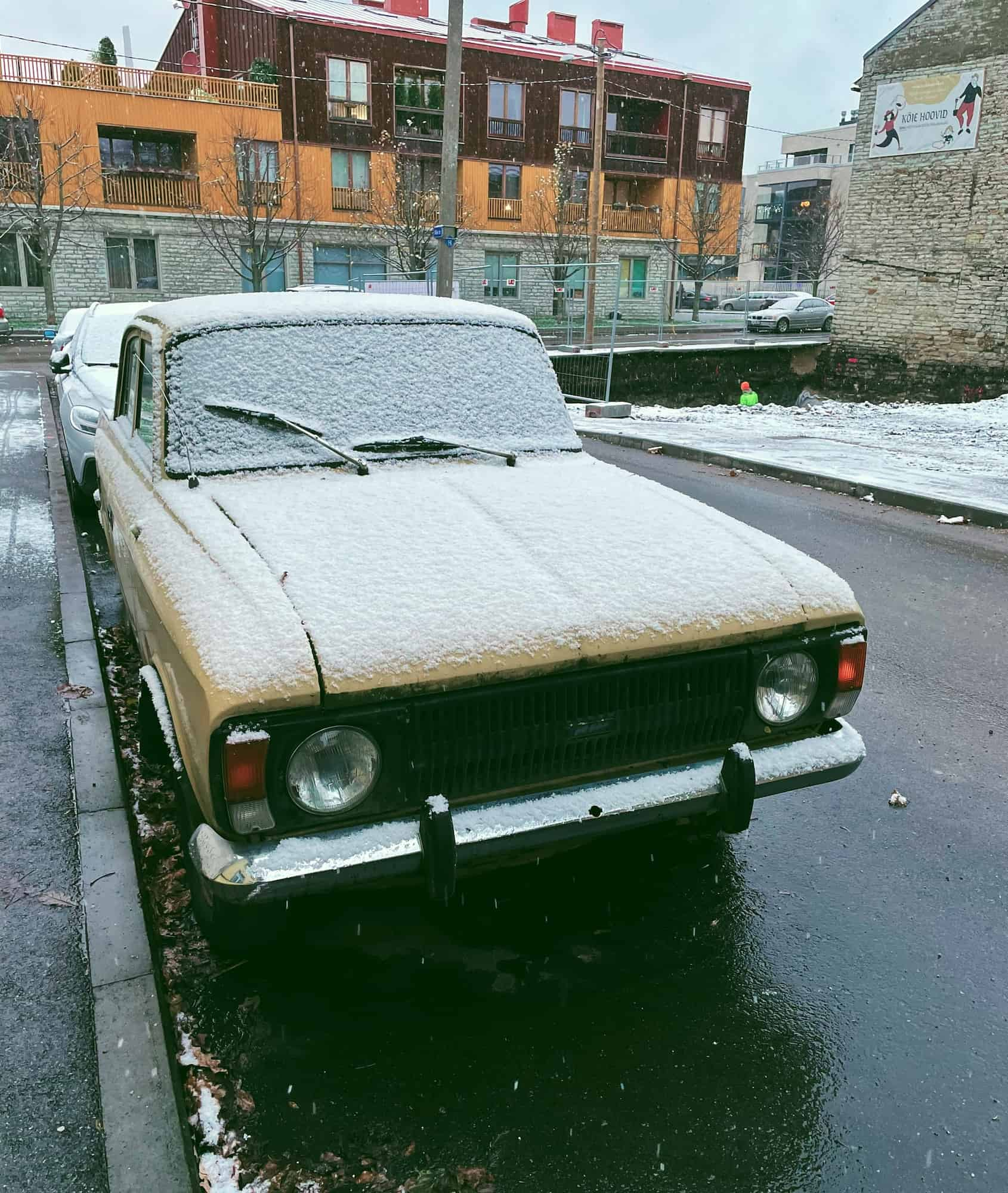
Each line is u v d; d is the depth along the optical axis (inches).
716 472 462.3
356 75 1443.2
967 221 850.8
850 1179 85.2
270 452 131.7
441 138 1545.3
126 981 106.8
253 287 1403.8
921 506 381.4
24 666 192.9
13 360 945.5
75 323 529.3
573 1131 89.2
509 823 95.4
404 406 143.3
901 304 908.0
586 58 1544.0
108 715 172.2
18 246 1270.9
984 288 848.3
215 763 86.5
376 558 105.7
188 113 1314.0
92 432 288.5
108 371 332.5
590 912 122.1
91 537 290.5
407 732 92.0
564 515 122.4
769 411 806.5
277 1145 86.7
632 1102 92.7
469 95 1537.9
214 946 108.3
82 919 117.6
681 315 1743.4
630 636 100.4
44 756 157.8
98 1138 87.7
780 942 117.3
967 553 316.8
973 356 866.1
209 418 132.0
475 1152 86.7
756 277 3102.9
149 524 121.0
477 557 108.3
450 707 93.4
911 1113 92.5
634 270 1754.4
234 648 89.5
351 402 140.5
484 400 150.0
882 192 903.1
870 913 123.8
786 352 955.3
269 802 88.0
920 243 885.8
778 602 109.2
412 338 151.7
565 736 99.1
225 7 1483.8
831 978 111.0
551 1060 97.6
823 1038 101.9
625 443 557.3
